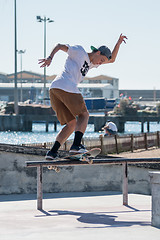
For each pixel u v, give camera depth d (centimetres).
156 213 707
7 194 1634
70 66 796
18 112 15275
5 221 809
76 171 1712
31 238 605
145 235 620
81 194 1596
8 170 1641
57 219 834
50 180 1681
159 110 16950
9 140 9725
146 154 3009
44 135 11956
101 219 832
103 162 957
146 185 1767
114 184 1755
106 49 835
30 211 1020
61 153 1622
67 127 834
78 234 634
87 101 18700
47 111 15112
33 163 877
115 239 589
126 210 1032
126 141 3328
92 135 11781
